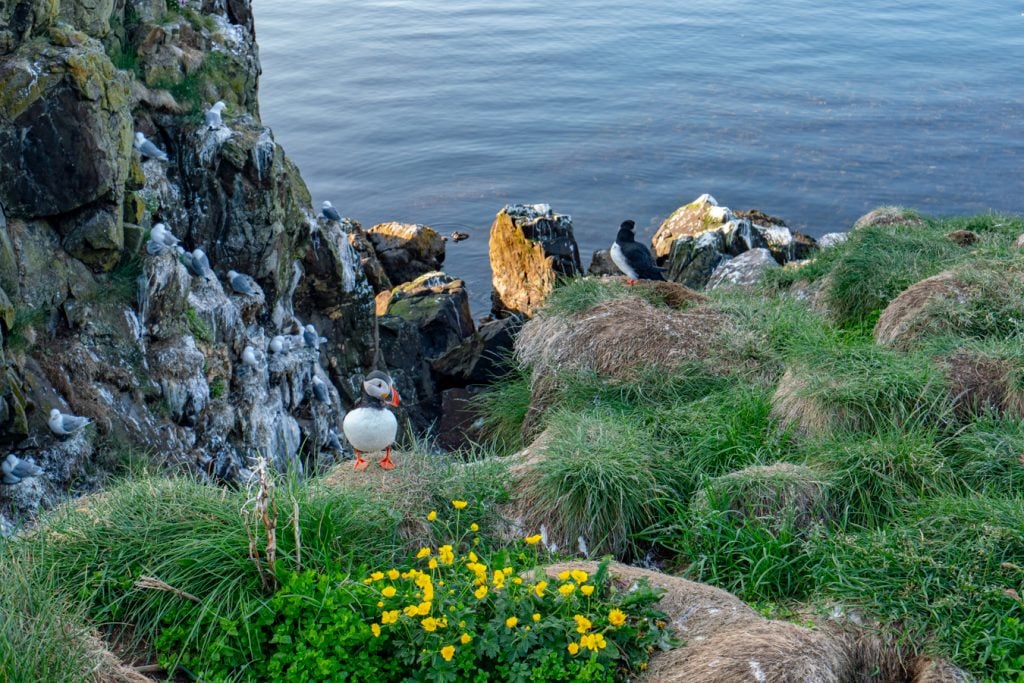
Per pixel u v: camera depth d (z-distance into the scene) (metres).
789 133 37.84
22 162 10.10
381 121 40.00
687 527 8.38
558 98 43.00
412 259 24.36
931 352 10.51
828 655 6.26
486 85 44.97
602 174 34.22
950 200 31.67
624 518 8.49
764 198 32.16
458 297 20.00
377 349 16.20
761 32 54.53
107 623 6.64
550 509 8.49
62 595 6.40
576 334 12.51
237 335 12.59
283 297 13.95
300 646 6.19
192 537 7.08
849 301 13.52
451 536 8.08
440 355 18.17
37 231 10.41
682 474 9.16
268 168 12.69
